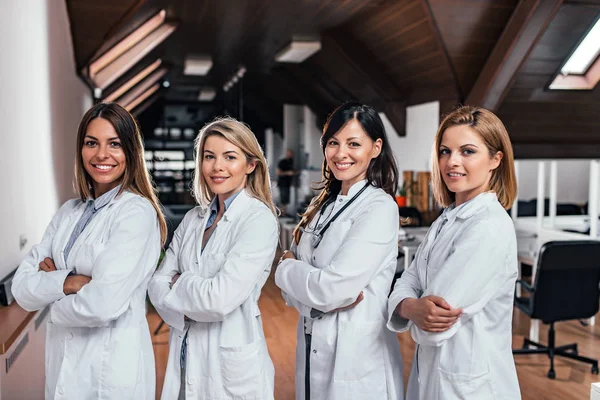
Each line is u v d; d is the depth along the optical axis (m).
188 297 1.73
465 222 1.72
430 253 1.83
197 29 6.68
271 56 8.59
